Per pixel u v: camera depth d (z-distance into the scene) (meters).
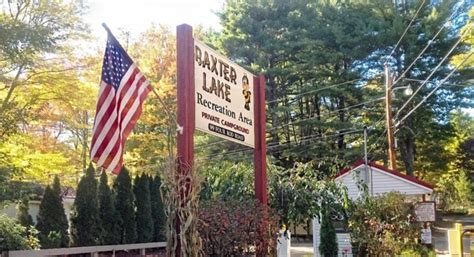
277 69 25.38
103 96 4.69
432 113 26.77
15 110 13.54
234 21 25.86
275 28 26.22
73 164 20.55
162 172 4.60
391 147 20.14
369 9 27.00
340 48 26.61
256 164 6.69
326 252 11.75
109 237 11.70
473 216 33.56
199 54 5.21
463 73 25.31
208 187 8.23
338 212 9.72
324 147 25.80
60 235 11.16
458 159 34.41
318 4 27.53
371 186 16.31
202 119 5.18
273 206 8.73
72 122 16.22
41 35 12.85
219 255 5.09
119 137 4.67
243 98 6.35
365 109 26.80
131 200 12.40
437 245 18.14
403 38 25.70
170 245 4.36
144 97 5.01
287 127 26.98
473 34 19.02
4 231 9.34
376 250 10.08
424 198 16.39
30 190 16.53
